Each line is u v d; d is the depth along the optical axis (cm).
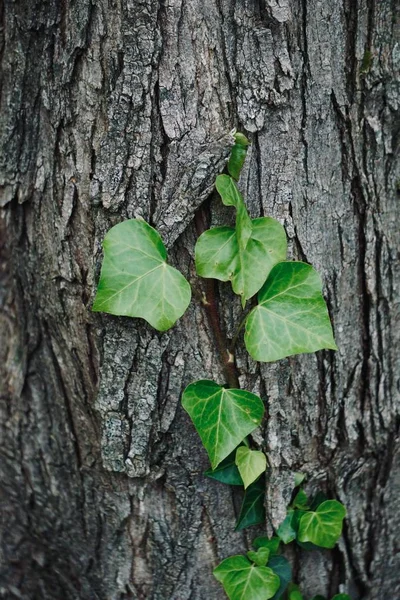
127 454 62
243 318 60
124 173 58
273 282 58
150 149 58
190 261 59
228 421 59
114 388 61
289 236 59
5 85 60
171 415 61
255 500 63
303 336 58
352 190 60
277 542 64
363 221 61
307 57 57
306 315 58
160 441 62
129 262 57
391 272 62
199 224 59
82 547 69
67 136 59
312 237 60
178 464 63
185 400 58
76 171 59
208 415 59
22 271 65
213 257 57
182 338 60
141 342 60
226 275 57
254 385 61
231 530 65
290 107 58
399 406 65
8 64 60
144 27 56
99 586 69
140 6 56
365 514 66
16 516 72
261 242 58
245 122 57
